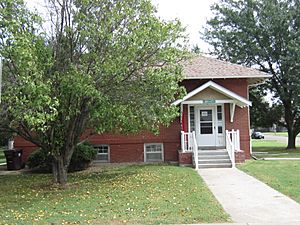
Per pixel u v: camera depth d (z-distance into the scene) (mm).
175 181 13789
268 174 15039
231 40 32344
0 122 11797
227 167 18234
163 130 22031
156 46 12648
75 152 18594
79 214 8719
